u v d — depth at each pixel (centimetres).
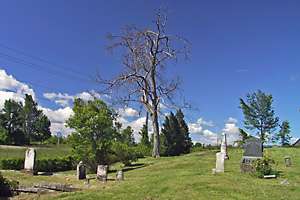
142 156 4972
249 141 2703
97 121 3416
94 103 3516
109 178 2633
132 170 3294
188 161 3406
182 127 6788
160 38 5309
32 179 2472
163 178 2128
